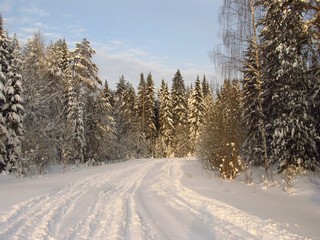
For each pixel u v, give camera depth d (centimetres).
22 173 2419
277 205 1055
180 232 745
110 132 4197
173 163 3428
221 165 1852
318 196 1237
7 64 2466
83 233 719
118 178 2041
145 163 3497
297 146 1714
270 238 661
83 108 3716
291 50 1731
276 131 1753
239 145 1956
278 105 1816
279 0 1733
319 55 1731
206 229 768
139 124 5978
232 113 1941
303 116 1709
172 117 6209
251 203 1073
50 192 1306
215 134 1988
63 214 906
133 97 6569
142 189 1550
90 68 3612
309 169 1736
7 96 2441
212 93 2100
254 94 2159
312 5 1653
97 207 1035
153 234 723
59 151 3334
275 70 1827
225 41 1761
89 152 3897
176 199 1200
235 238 678
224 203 1045
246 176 1742
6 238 652
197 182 1686
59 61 3759
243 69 1806
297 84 1750
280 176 1731
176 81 6397
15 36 2694
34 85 2931
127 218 883
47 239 662
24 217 834
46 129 2908
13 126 2469
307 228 751
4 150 2361
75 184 1642
